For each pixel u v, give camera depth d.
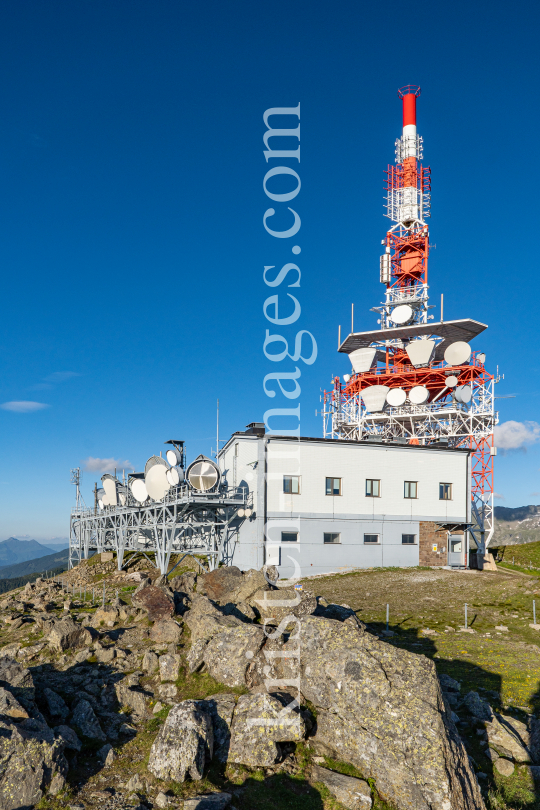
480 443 49.88
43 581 40.09
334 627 11.80
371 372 57.84
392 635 20.44
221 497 34.41
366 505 38.09
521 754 11.02
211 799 8.44
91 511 57.94
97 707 11.61
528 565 45.38
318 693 10.97
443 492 40.72
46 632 19.52
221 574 19.53
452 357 52.09
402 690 10.02
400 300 62.00
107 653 14.30
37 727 9.46
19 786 8.30
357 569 37.12
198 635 13.81
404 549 38.91
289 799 8.94
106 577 40.47
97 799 8.52
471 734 11.67
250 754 9.75
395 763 9.36
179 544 41.22
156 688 12.41
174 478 32.81
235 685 11.84
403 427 52.59
